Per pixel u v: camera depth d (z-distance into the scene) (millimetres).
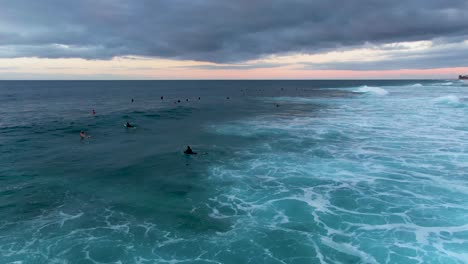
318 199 13336
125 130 30078
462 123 30250
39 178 16141
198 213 12250
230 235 10609
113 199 13617
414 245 9789
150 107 52625
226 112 44000
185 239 10383
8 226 11164
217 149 21938
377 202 12898
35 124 32875
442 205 12500
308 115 38844
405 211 12062
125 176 16531
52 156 20375
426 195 13484
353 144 22516
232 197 13727
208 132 28469
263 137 25641
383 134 25797
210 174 16703
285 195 13805
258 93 95750
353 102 54781
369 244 9922
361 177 15789
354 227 10984
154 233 10766
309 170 17031
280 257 9336
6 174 16656
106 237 10484
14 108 49906
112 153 21234
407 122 31438
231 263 9070
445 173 16109
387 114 37656
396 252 9453
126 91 110125
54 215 12070
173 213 12273
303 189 14453
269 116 38844
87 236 10531
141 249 9789
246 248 9820
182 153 20953
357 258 9227
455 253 9312
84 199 13609
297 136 25719
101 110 47219
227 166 18031
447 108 41969
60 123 33688
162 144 23828
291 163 18312
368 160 18547
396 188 14297
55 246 9906
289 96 77438
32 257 9305
